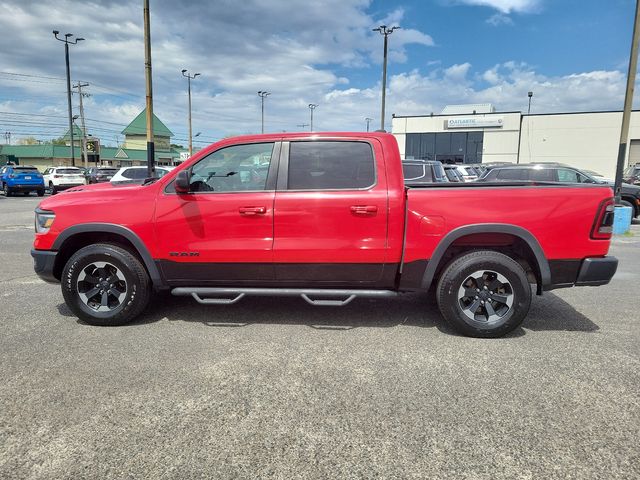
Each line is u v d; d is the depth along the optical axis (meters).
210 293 4.37
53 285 6.09
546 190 4.00
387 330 4.34
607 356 3.73
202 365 3.54
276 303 5.23
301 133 4.29
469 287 4.13
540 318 4.73
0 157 57.91
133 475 2.27
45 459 2.40
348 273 4.21
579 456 2.42
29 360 3.62
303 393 3.10
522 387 3.18
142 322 4.56
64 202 4.46
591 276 4.01
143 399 3.01
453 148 45.06
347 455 2.43
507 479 2.24
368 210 4.05
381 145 4.19
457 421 2.75
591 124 40.75
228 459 2.40
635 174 23.20
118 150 74.25
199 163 4.34
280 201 4.13
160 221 4.27
